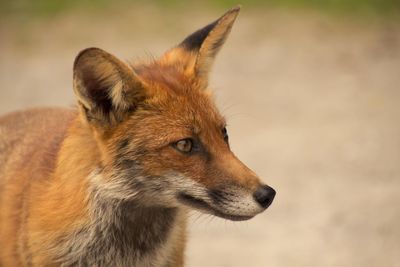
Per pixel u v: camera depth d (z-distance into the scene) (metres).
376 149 17.39
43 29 27.77
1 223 9.52
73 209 8.76
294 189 15.84
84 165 8.80
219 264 13.38
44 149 9.64
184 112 8.75
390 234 13.79
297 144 18.03
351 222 14.35
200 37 9.90
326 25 26.16
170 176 8.62
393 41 24.66
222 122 8.96
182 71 9.39
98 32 26.97
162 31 26.48
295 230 14.39
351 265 12.97
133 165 8.66
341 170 16.53
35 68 24.80
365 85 21.53
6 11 29.45
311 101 20.69
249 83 22.20
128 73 8.55
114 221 8.94
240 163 8.71
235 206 8.51
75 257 8.88
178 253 9.69
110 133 8.64
